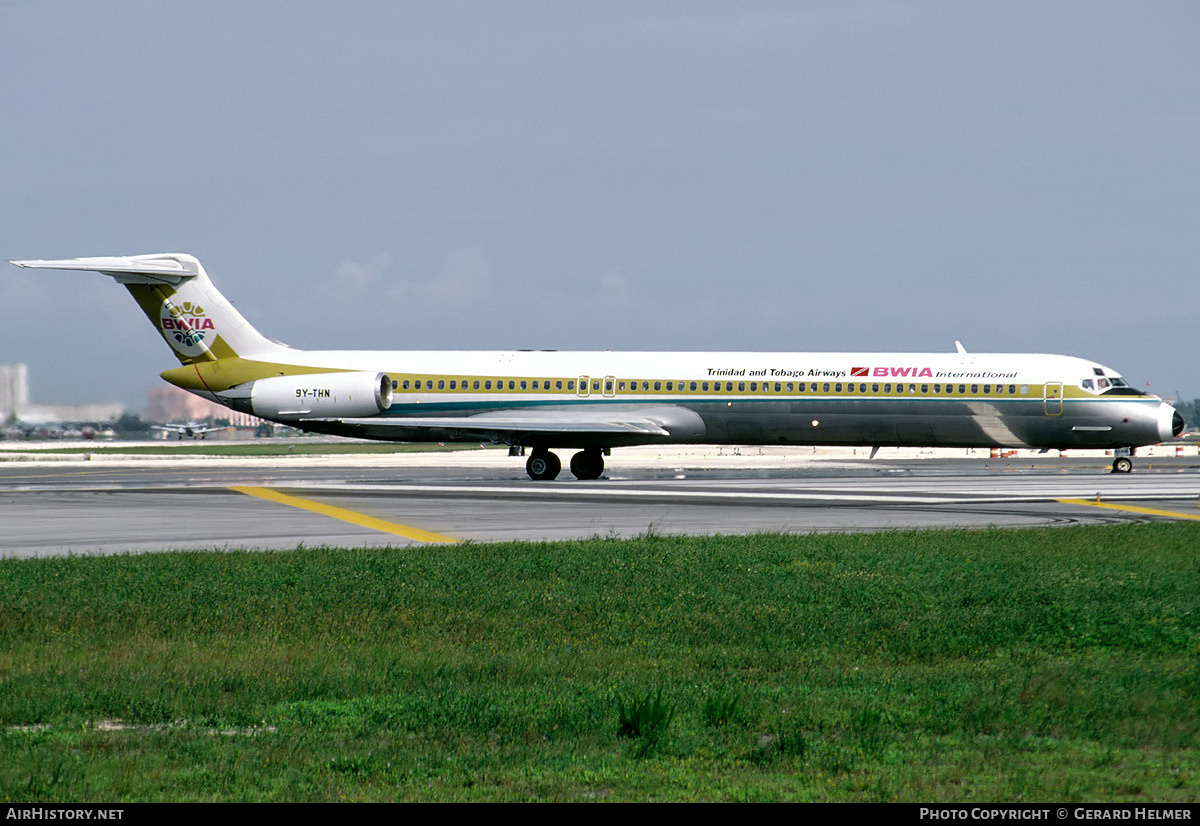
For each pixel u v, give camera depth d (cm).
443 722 3772
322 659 4684
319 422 16212
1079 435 15000
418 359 16388
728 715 3806
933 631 5303
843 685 4366
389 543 8750
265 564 7225
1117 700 4019
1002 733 3691
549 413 15962
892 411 15175
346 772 3291
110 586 6366
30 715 3844
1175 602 6012
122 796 3052
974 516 10644
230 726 3781
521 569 7012
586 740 3616
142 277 16500
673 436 15762
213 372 16675
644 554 7669
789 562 7331
